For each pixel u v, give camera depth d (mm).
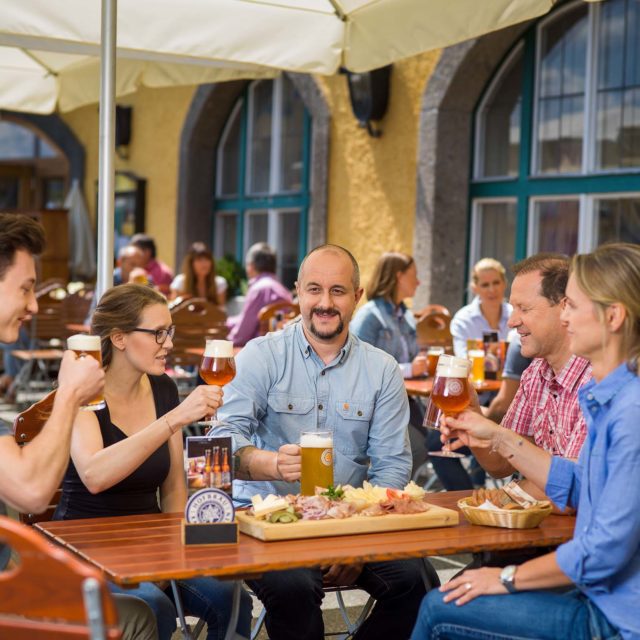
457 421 2609
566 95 7922
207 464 2289
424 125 8500
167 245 12383
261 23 4457
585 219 7793
